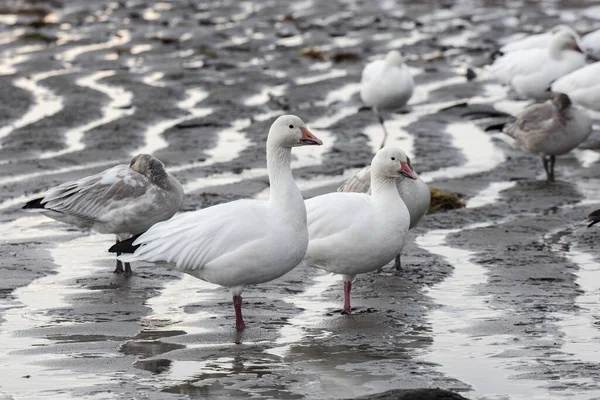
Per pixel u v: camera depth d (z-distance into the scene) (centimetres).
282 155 1150
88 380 997
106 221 1377
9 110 2514
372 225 1208
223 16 4491
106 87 2831
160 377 1006
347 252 1205
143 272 1402
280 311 1233
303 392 962
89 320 1195
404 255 1470
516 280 1334
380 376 1002
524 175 1995
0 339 1123
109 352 1084
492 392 954
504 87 2894
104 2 4962
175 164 2052
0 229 1614
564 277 1343
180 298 1288
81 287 1330
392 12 4534
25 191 1831
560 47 2533
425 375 1003
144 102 2606
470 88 2878
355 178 1457
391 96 2397
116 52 3469
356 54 3328
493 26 4041
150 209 1375
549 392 952
